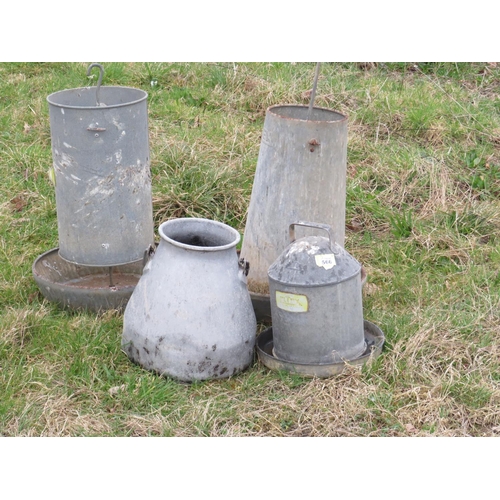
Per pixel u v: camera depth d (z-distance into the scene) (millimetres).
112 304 2889
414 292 3080
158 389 2631
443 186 3547
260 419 2580
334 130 2750
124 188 2816
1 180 3584
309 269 2615
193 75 4312
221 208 3465
